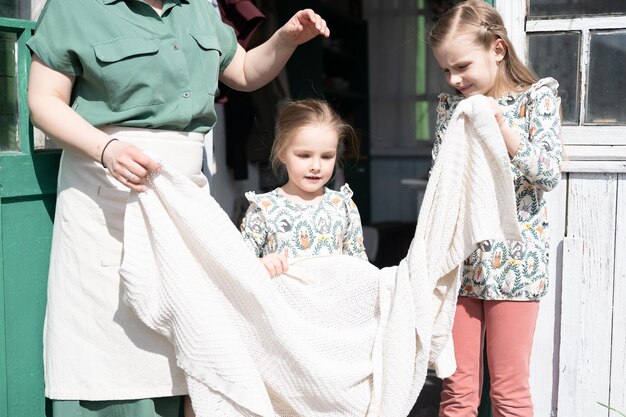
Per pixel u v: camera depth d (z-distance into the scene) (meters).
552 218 2.72
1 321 2.20
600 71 2.74
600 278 2.70
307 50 5.29
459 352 2.50
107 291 2.09
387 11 8.32
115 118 2.06
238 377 2.00
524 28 2.78
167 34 2.10
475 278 2.43
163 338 2.09
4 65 2.28
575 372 2.73
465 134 2.11
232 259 2.00
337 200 2.50
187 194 1.97
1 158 2.20
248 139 4.38
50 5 2.04
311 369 2.05
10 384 2.24
